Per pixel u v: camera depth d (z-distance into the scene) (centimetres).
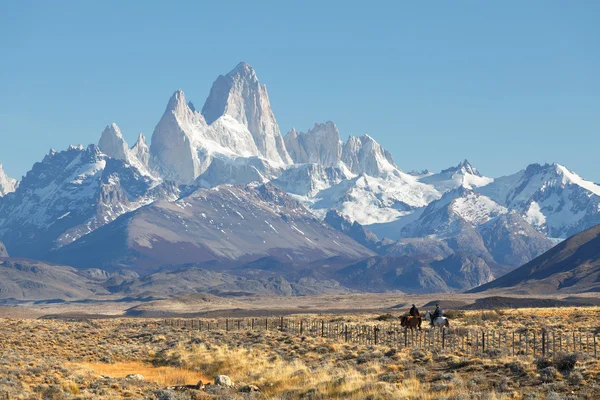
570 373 10506
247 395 11319
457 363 12231
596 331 17750
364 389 10725
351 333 19200
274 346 17750
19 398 10781
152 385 12681
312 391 11106
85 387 12119
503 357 12606
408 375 11519
